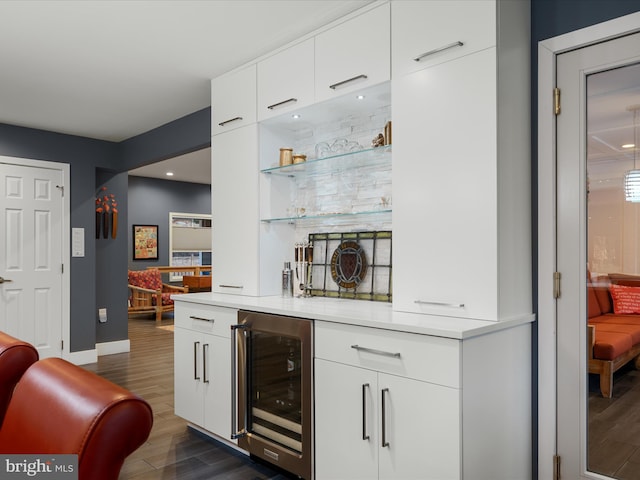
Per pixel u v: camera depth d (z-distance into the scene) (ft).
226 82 10.49
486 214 6.20
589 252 6.46
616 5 6.16
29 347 3.42
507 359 6.31
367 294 8.84
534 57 6.89
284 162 9.53
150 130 15.47
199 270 31.48
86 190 16.46
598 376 6.34
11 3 7.55
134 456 8.68
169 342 19.81
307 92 8.64
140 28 8.45
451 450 5.49
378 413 6.22
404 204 7.13
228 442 9.07
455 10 6.54
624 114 6.17
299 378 7.36
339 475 6.70
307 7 7.78
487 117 6.19
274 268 9.92
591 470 6.40
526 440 6.71
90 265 16.51
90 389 2.31
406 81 7.12
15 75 10.62
